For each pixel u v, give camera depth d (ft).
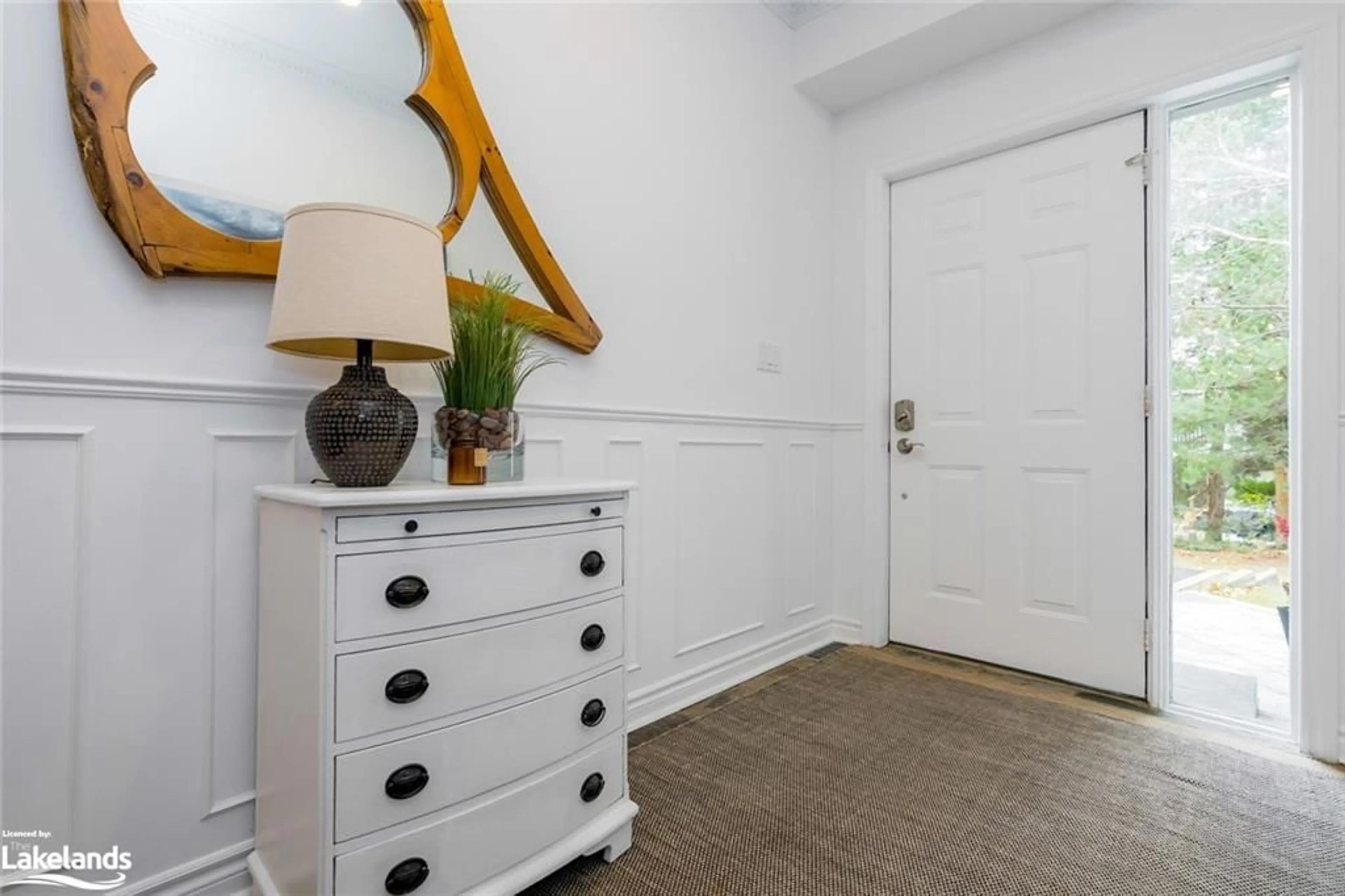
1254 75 6.22
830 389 9.13
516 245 5.31
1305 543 5.72
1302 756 5.58
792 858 4.15
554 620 3.89
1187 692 6.93
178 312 3.66
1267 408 6.91
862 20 7.86
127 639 3.48
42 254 3.24
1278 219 6.59
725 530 7.41
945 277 8.39
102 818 3.40
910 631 8.68
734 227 7.63
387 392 3.60
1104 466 7.12
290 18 4.16
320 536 3.03
